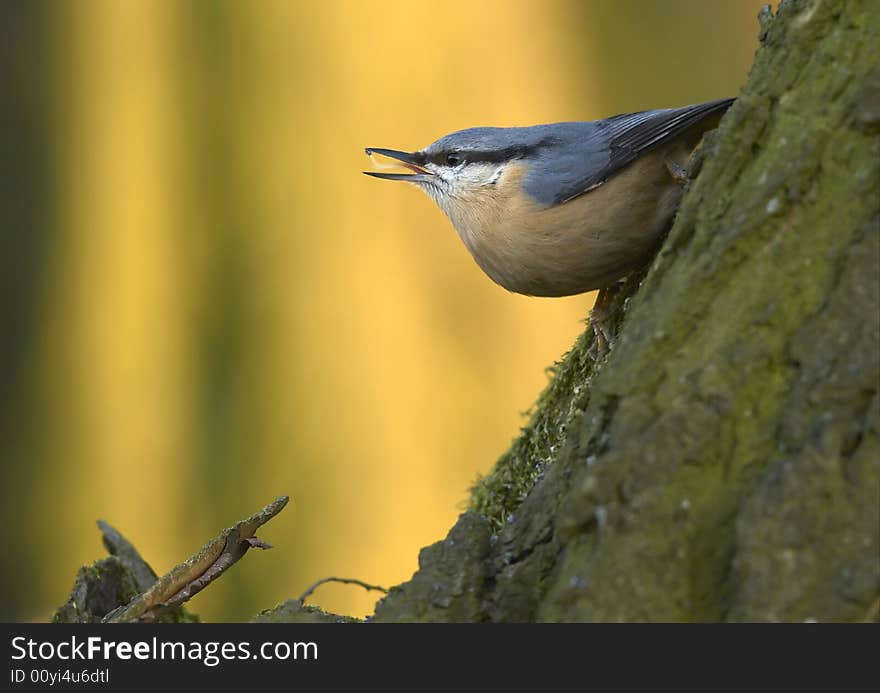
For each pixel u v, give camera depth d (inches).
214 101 478.0
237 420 458.9
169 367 467.2
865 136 138.3
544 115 510.0
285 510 448.8
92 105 488.4
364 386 458.3
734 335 136.3
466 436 455.5
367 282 463.8
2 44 489.4
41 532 470.9
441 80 488.4
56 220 488.4
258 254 467.5
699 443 130.7
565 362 240.1
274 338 463.5
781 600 120.9
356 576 441.1
